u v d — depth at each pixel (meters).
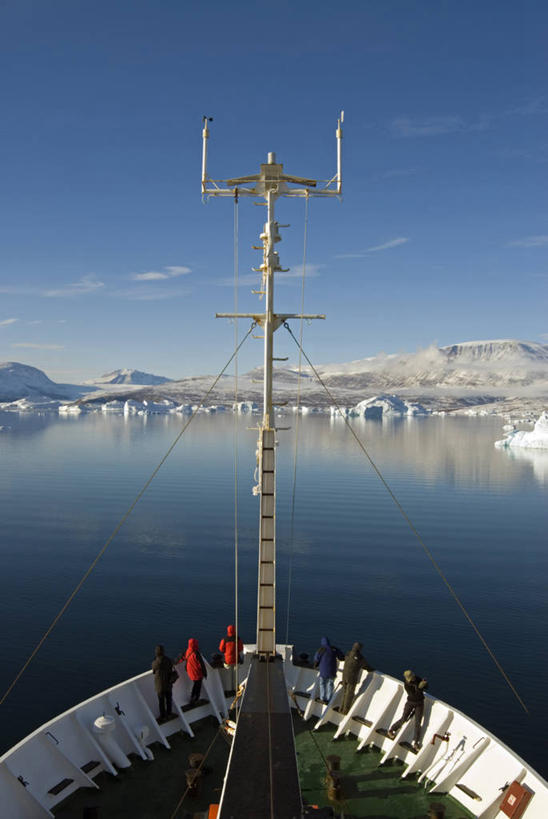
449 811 10.90
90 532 51.19
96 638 27.83
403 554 44.12
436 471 97.69
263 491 11.65
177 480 83.25
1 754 18.22
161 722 12.84
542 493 75.25
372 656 25.98
